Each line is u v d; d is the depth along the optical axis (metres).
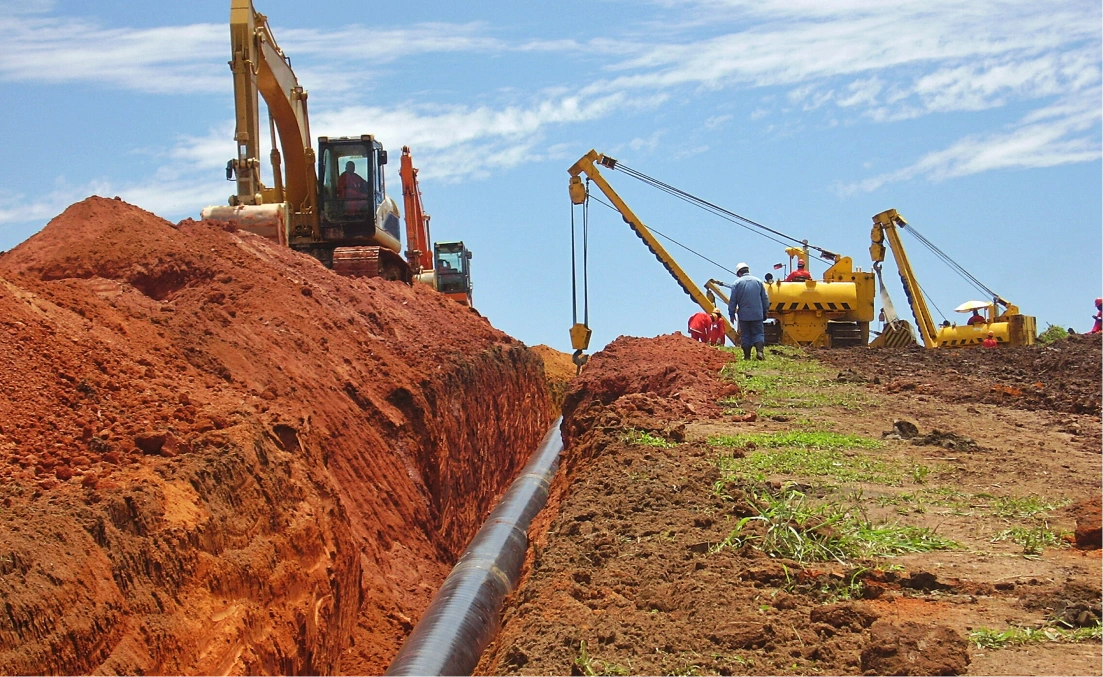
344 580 13.70
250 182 27.08
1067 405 16.25
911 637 5.98
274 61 28.89
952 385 18.56
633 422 12.97
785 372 19.41
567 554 8.38
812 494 9.89
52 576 8.44
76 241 20.81
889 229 35.19
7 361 11.93
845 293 31.09
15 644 7.71
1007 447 12.58
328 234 29.81
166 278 20.52
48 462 10.55
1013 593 7.05
